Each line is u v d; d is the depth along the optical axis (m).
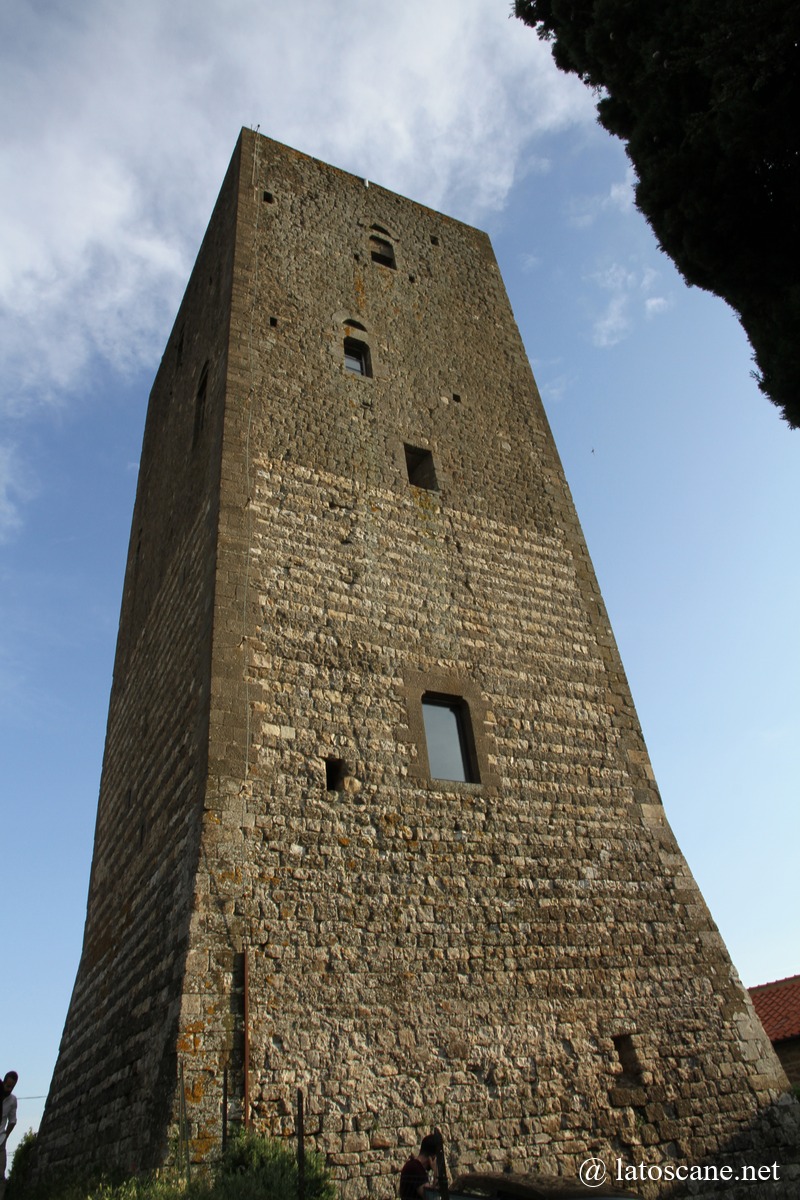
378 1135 8.80
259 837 10.01
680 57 9.78
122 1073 10.23
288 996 9.13
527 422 17.89
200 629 12.11
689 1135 10.35
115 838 14.80
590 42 11.01
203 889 9.35
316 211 18.81
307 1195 7.26
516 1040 10.11
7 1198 13.17
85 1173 10.12
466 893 10.92
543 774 12.73
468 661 13.29
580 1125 9.85
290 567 12.59
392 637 12.80
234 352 14.78
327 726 11.35
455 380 17.58
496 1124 9.44
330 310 16.94
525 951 10.84
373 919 10.12
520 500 16.27
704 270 10.13
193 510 14.63
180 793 11.16
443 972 10.16
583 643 14.81
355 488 14.23
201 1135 7.94
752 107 8.77
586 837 12.40
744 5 8.59
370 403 15.78
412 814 11.22
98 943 14.05
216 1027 8.61
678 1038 11.09
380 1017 9.50
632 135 10.95
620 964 11.36
